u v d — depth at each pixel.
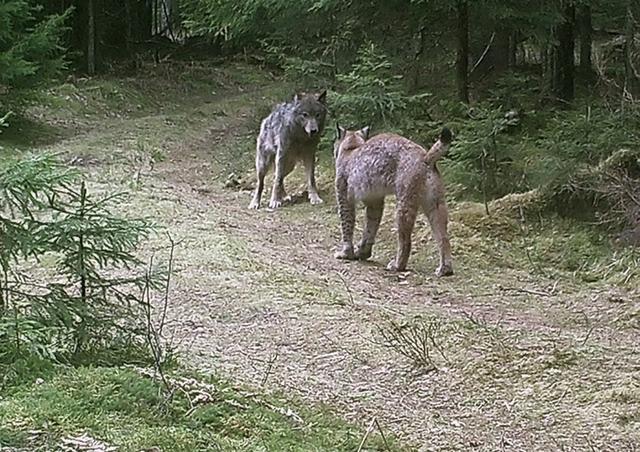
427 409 8.44
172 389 7.65
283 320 9.45
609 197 11.44
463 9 13.04
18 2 15.44
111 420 6.77
